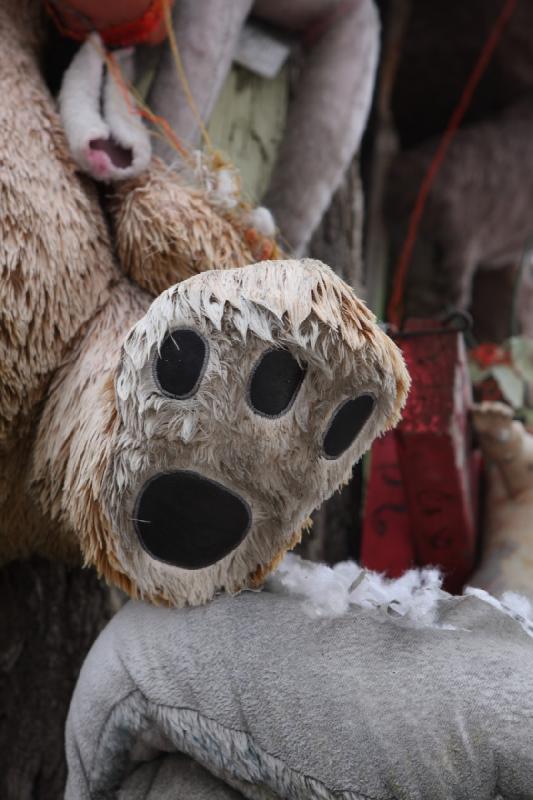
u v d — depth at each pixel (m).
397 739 0.58
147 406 0.59
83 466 0.62
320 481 0.64
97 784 0.68
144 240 0.72
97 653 0.69
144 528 0.62
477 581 0.93
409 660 0.60
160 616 0.66
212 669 0.62
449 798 0.58
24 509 0.77
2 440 0.72
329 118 0.92
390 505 0.98
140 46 0.83
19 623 0.95
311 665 0.61
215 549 0.64
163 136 0.81
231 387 0.59
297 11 0.92
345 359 0.60
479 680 0.59
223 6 0.84
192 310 0.59
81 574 0.97
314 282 0.60
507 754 0.58
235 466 0.61
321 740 0.59
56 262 0.70
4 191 0.69
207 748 0.62
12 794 0.94
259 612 0.64
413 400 0.92
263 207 0.84
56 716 0.96
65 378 0.71
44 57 0.82
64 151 0.74
